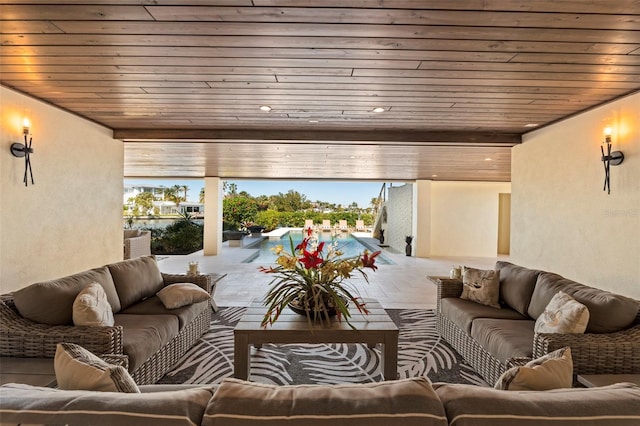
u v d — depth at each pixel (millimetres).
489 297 3156
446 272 7176
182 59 2492
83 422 844
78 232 3988
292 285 2520
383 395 927
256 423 852
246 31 2098
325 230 16297
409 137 4543
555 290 2631
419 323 3918
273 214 16703
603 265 3332
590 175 3508
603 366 1961
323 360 2945
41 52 2395
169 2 1810
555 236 4016
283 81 2893
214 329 3607
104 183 4445
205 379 2572
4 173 3059
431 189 10078
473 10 1857
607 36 2102
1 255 3035
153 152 5789
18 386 1046
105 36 2168
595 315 2205
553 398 943
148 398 916
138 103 3510
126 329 2412
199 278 3508
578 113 3678
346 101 3389
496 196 10203
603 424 865
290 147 5277
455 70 2643
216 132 4566
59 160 3678
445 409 927
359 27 2043
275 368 2793
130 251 7359
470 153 5727
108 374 1162
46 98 3383
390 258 9500
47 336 2004
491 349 2447
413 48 2295
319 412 873
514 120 4008
